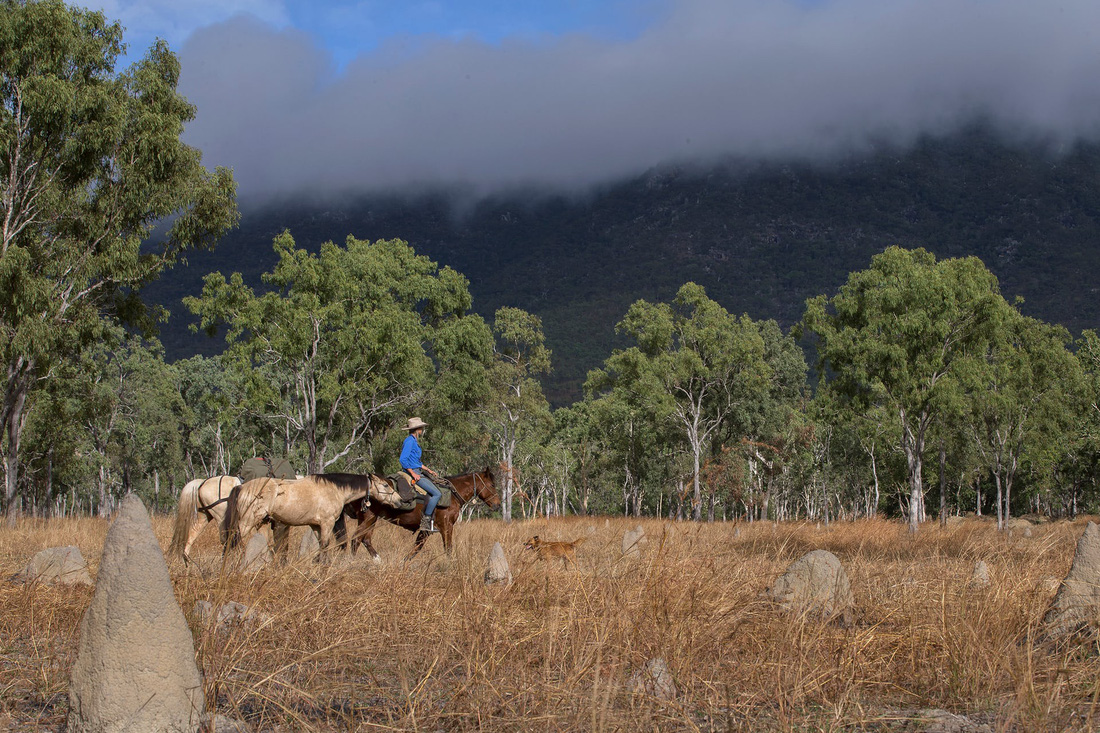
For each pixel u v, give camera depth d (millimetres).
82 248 27906
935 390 39688
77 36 27078
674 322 62875
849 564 9984
